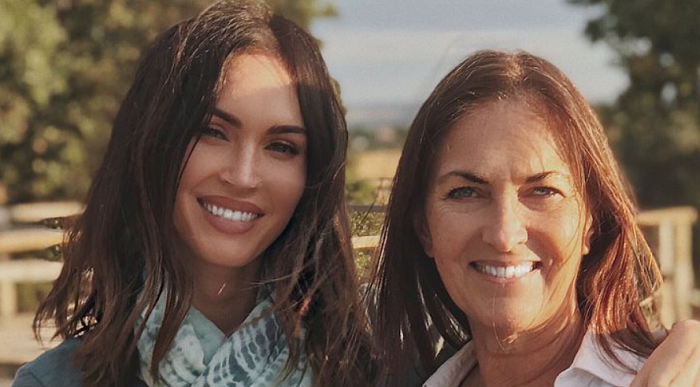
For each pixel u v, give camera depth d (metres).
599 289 2.00
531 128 1.89
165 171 2.12
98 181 2.24
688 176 11.81
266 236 2.20
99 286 2.22
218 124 2.12
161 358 2.14
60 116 10.62
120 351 2.14
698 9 11.09
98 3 10.55
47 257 2.92
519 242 1.89
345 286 2.27
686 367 1.76
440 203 1.97
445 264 1.99
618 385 1.89
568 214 1.91
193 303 2.26
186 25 2.20
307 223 2.25
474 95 1.93
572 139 1.91
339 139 2.25
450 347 2.27
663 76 11.72
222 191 2.13
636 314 2.02
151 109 2.13
